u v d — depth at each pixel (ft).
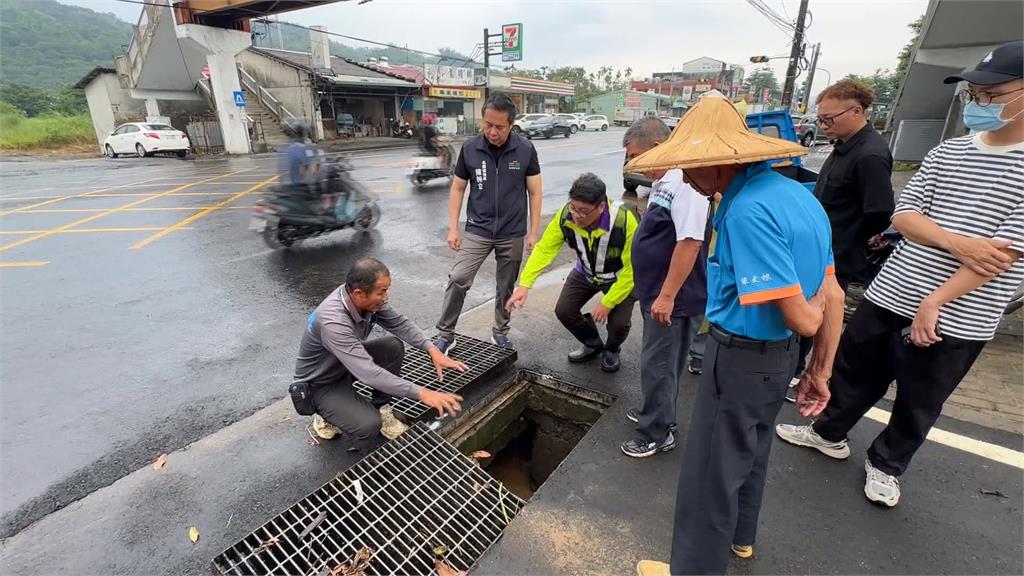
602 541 6.84
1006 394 10.14
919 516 7.22
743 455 5.43
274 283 17.29
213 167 48.83
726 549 5.60
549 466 11.40
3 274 17.98
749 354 5.11
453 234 11.50
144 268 18.67
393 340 9.52
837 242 9.22
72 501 7.62
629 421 9.44
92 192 34.37
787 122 21.61
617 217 9.25
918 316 6.31
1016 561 6.50
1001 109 5.59
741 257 4.74
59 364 11.80
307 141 21.16
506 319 11.83
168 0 56.85
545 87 131.23
